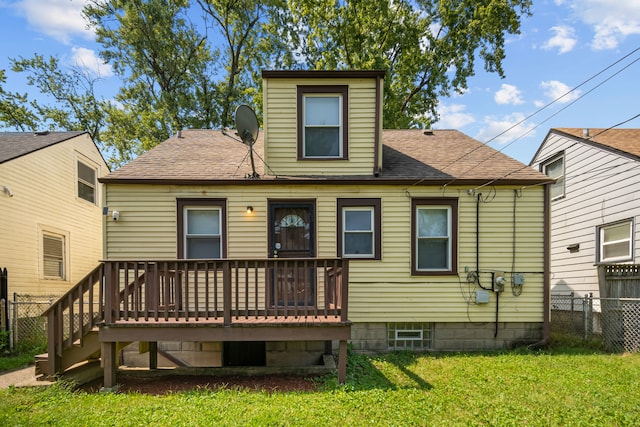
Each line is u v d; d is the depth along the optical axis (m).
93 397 4.44
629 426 3.57
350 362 5.93
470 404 4.10
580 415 3.83
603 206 8.59
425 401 4.19
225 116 19.56
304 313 5.07
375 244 6.92
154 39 18.44
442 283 6.90
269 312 5.25
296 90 7.01
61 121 20.91
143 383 5.21
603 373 5.24
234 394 4.51
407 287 6.89
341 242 6.89
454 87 17.31
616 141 8.90
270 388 4.93
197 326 4.85
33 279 9.11
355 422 3.59
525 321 6.92
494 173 7.14
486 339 6.91
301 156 7.00
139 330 4.87
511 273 6.93
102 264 5.03
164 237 6.74
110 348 4.89
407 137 9.36
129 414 3.82
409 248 6.92
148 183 6.68
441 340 6.91
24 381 5.38
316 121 7.08
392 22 15.78
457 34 16.48
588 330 7.66
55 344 5.04
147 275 4.95
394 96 16.17
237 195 6.87
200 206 6.84
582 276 9.26
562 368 5.52
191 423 3.56
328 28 15.52
